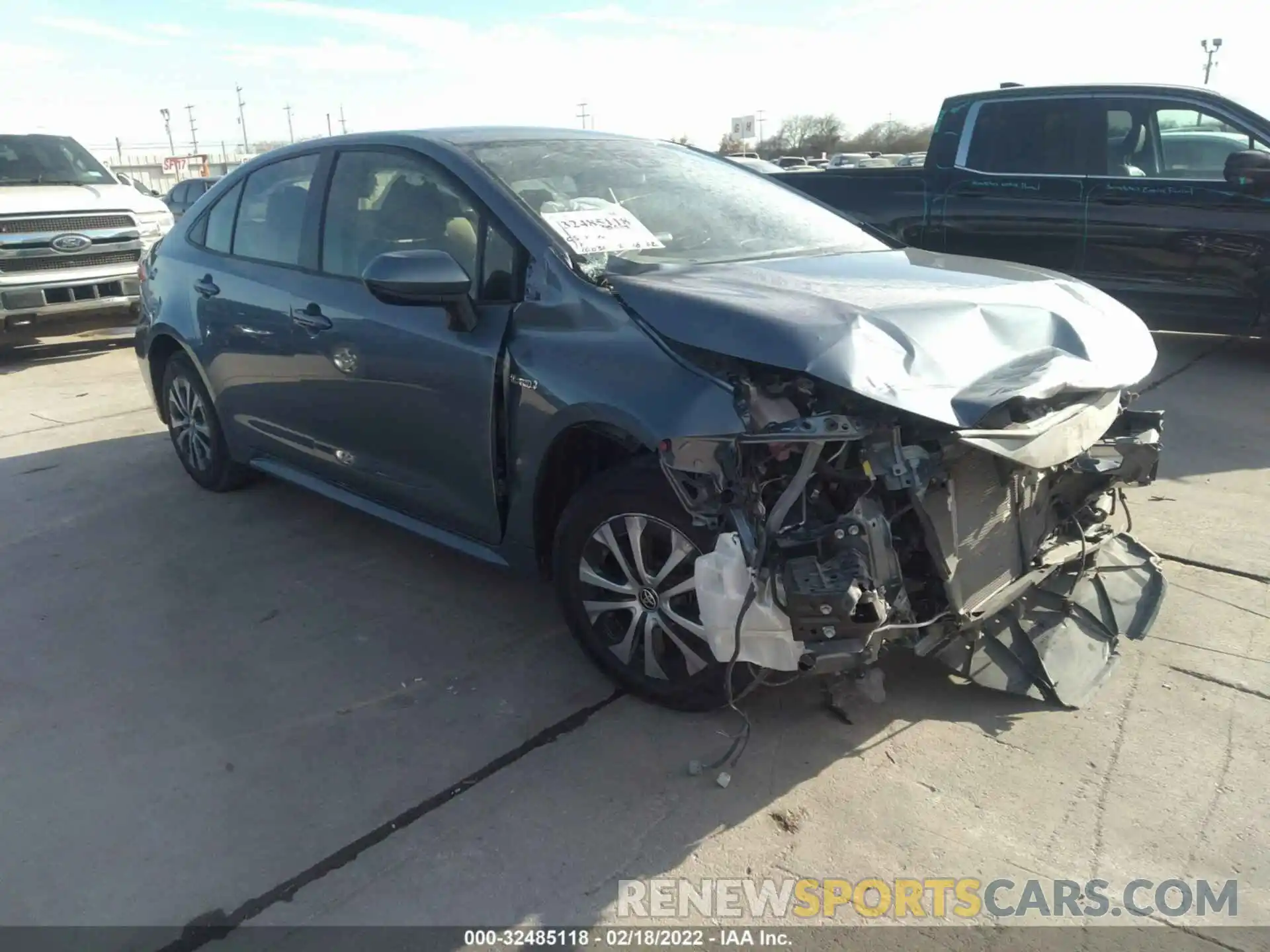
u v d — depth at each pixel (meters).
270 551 4.43
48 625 3.78
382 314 3.62
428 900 2.37
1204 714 3.02
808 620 2.49
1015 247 7.62
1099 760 2.82
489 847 2.54
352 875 2.45
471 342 3.28
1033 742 2.91
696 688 2.98
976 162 7.73
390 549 4.43
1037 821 2.59
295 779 2.82
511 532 3.36
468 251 3.43
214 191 4.89
